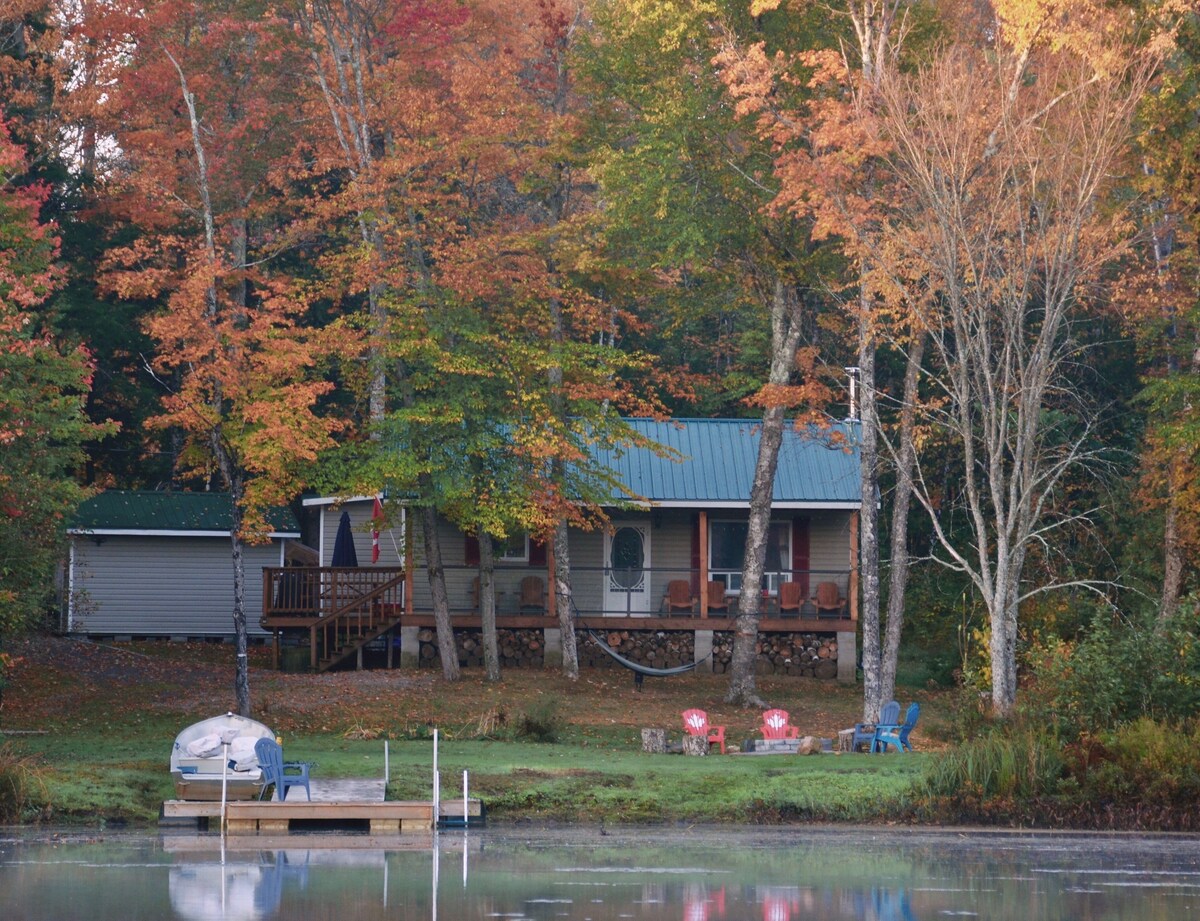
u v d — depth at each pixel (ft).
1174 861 102.78
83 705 172.76
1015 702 147.95
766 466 198.29
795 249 188.65
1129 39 159.84
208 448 173.78
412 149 190.70
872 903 85.46
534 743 159.02
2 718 163.73
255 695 182.70
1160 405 180.75
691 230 176.76
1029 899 87.20
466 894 86.79
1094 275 165.07
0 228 150.41
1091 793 122.31
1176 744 125.18
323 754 143.33
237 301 248.32
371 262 183.62
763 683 211.00
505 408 193.88
